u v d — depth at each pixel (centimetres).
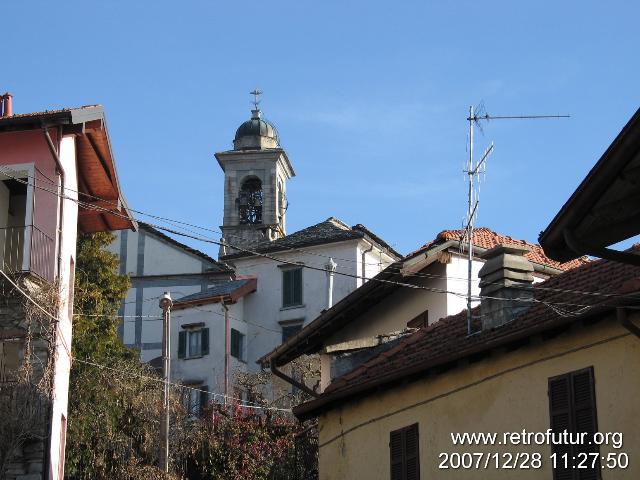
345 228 6425
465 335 2320
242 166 8694
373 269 6088
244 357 5969
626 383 1823
